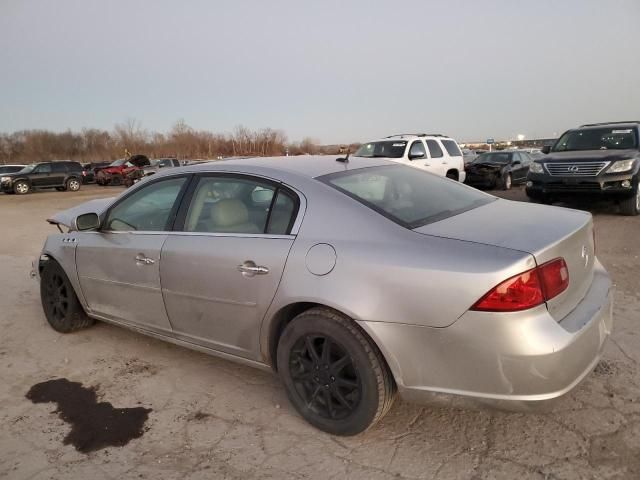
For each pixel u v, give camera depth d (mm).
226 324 3100
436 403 2447
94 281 3963
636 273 5641
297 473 2512
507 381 2240
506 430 2781
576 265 2582
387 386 2568
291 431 2873
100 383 3543
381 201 2867
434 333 2328
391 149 14109
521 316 2186
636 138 10156
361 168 3340
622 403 2959
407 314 2373
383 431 2832
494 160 18328
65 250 4191
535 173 10398
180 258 3242
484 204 3215
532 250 2275
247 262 2900
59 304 4422
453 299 2264
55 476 2559
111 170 31609
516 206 3191
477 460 2543
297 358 2848
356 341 2533
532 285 2209
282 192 2980
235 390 3371
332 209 2764
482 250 2314
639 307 4500
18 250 8773
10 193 26484
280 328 2943
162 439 2848
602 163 9562
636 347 3658
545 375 2211
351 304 2488
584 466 2455
